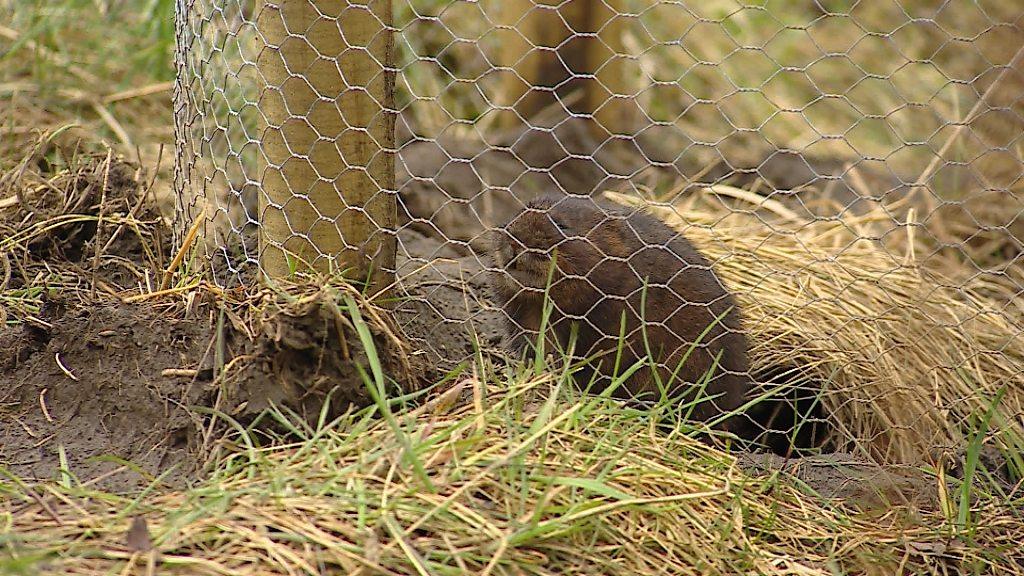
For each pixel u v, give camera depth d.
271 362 7.38
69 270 9.58
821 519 7.43
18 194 10.16
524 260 8.97
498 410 7.36
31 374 8.02
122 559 5.93
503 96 16.72
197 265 9.21
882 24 21.66
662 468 7.17
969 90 16.98
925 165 17.27
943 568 7.14
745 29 21.02
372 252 8.32
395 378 7.70
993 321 10.67
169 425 7.50
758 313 10.80
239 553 6.04
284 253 8.27
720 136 18.23
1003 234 12.91
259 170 8.41
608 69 16.31
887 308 10.68
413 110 17.25
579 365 8.13
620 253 9.07
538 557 6.25
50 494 6.76
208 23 10.02
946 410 9.21
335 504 6.35
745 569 6.74
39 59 14.02
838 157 17.56
